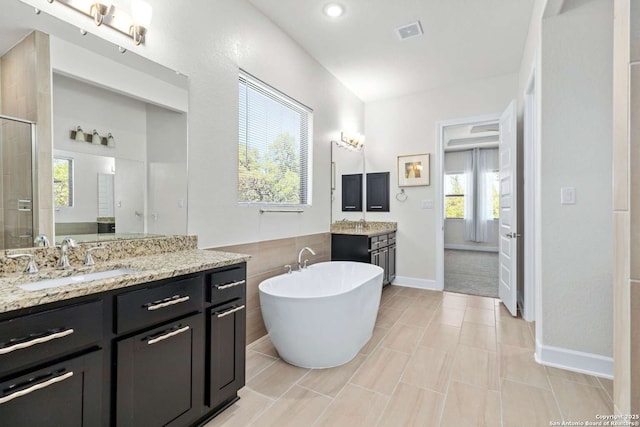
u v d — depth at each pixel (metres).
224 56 2.37
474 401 1.83
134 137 1.85
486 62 3.49
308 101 3.35
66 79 1.58
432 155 4.27
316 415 1.72
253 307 2.65
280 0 2.51
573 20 2.14
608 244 2.09
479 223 8.08
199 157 2.20
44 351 1.04
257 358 2.35
